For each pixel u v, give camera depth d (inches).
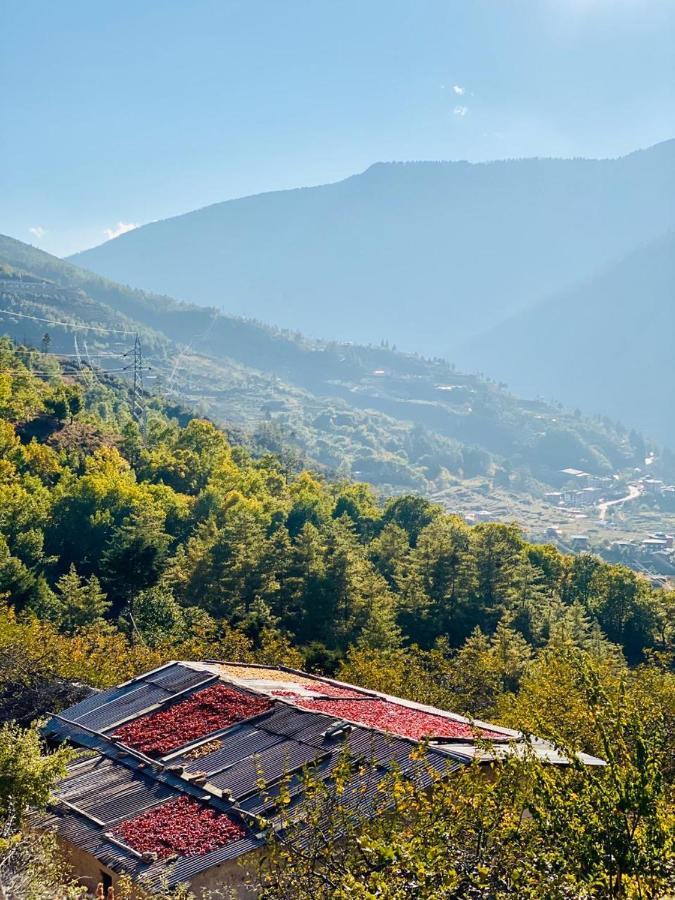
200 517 5477.4
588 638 4293.8
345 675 2524.6
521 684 2815.0
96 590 3604.8
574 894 697.6
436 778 828.0
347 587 3892.7
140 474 6353.3
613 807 725.9
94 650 2669.8
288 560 4259.4
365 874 768.9
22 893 796.0
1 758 1040.8
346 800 1088.2
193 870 1064.8
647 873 692.7
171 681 1675.7
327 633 3779.5
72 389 7003.0
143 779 1309.1
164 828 1160.8
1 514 4507.9
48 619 3344.0
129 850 1121.4
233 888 1023.0
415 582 4434.1
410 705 1658.5
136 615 3629.4
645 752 752.3
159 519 4881.9
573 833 716.0
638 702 1644.9
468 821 759.7
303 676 1931.6
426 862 697.6
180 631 3361.2
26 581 3572.8
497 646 3449.8
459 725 1486.2
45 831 1074.7
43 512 4694.9
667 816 719.1
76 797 1272.1
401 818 820.0
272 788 1210.6
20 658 2106.3
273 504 6151.6
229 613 3791.8
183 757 1355.8
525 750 827.4
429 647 4143.7
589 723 1601.9
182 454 6653.5
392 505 6683.1
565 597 5324.8
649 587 5246.1
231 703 1525.6
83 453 6205.7
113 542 4436.5
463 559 4675.2
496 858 739.4
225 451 7495.1
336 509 6638.8
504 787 780.6
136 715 1528.1
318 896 740.0
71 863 1167.0
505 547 4810.5
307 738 1348.4
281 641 2999.5
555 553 5762.8
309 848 810.8
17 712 1945.1
